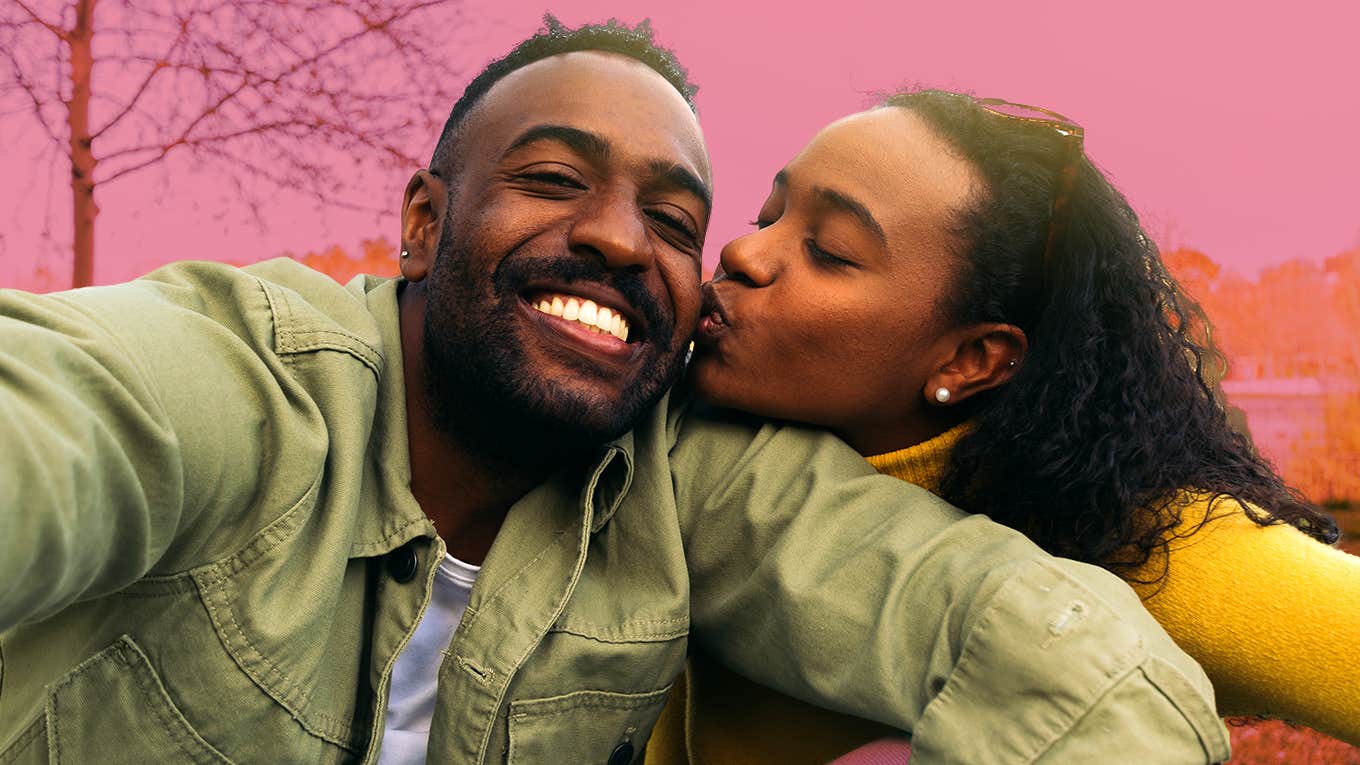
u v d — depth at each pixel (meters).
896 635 1.19
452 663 1.28
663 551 1.38
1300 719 1.27
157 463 0.89
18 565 0.74
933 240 1.42
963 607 1.14
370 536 1.25
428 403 1.32
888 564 1.23
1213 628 1.29
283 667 1.11
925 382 1.50
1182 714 1.03
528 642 1.27
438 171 1.43
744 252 1.44
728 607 1.35
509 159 1.29
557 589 1.31
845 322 1.41
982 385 1.52
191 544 1.06
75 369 0.85
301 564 1.14
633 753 1.42
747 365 1.45
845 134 1.46
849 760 1.25
